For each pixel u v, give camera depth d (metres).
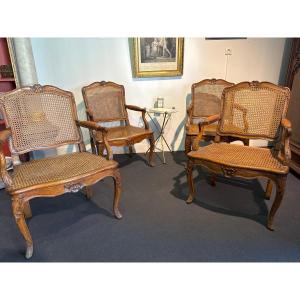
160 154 2.97
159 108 2.67
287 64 2.83
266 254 1.44
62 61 2.57
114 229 1.68
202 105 2.61
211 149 1.85
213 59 2.75
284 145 1.55
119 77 2.71
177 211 1.86
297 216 1.78
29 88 1.65
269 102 1.79
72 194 2.14
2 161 1.31
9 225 1.75
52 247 1.53
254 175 1.55
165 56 2.65
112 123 2.80
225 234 1.61
